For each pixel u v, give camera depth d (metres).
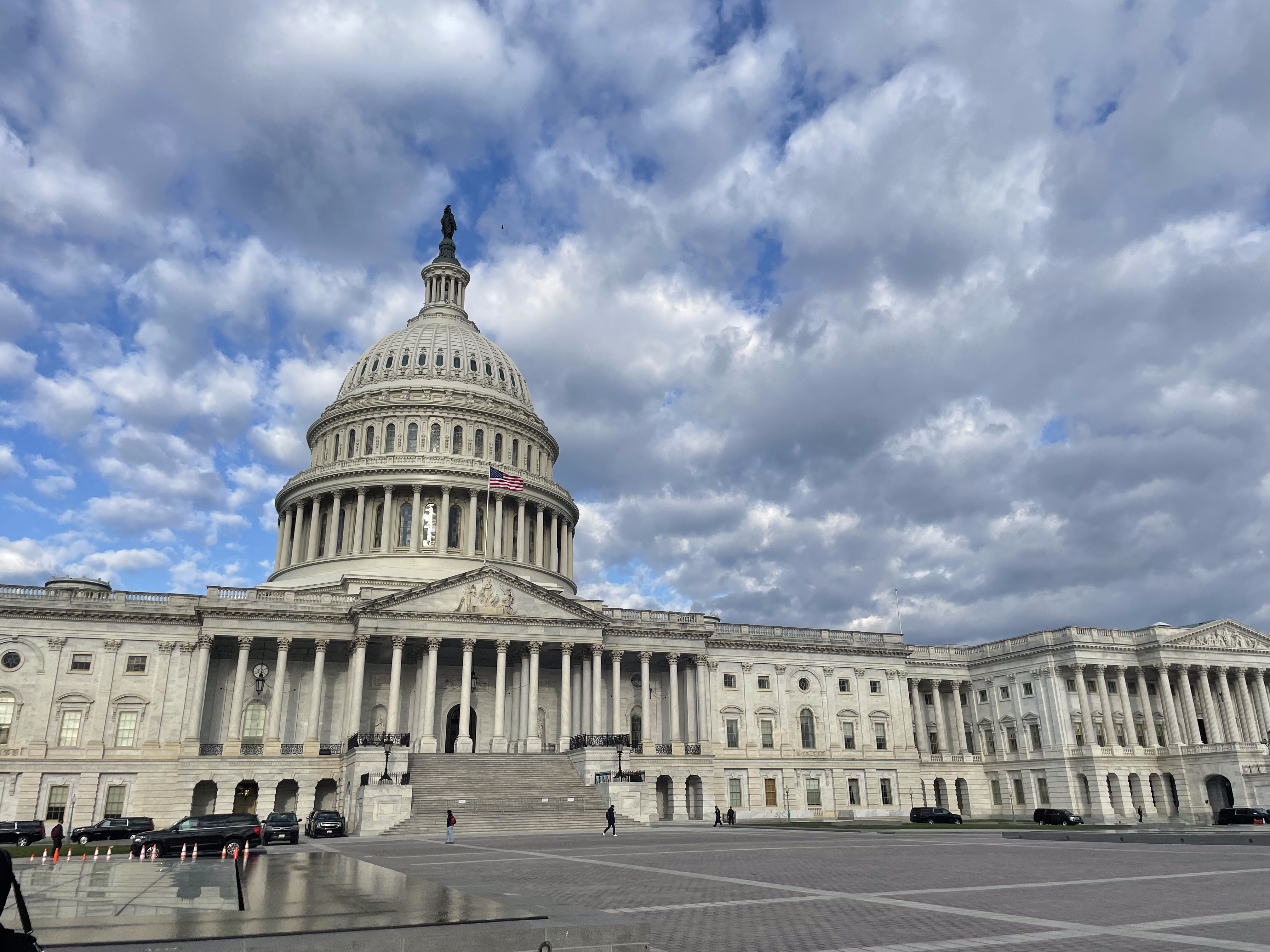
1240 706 110.69
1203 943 15.83
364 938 14.13
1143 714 108.62
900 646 109.25
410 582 96.06
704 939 17.03
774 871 31.02
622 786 71.12
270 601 84.88
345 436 116.00
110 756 79.62
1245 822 75.81
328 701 88.31
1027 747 107.81
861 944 16.20
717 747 97.56
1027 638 110.06
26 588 82.44
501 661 86.69
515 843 50.28
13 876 10.05
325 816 65.62
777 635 105.88
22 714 79.25
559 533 121.44
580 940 14.87
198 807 79.38
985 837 52.91
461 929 14.62
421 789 70.56
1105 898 22.16
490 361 127.19
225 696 85.62
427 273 140.38
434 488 108.25
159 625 84.31
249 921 15.79
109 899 20.03
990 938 16.64
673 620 100.12
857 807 101.50
